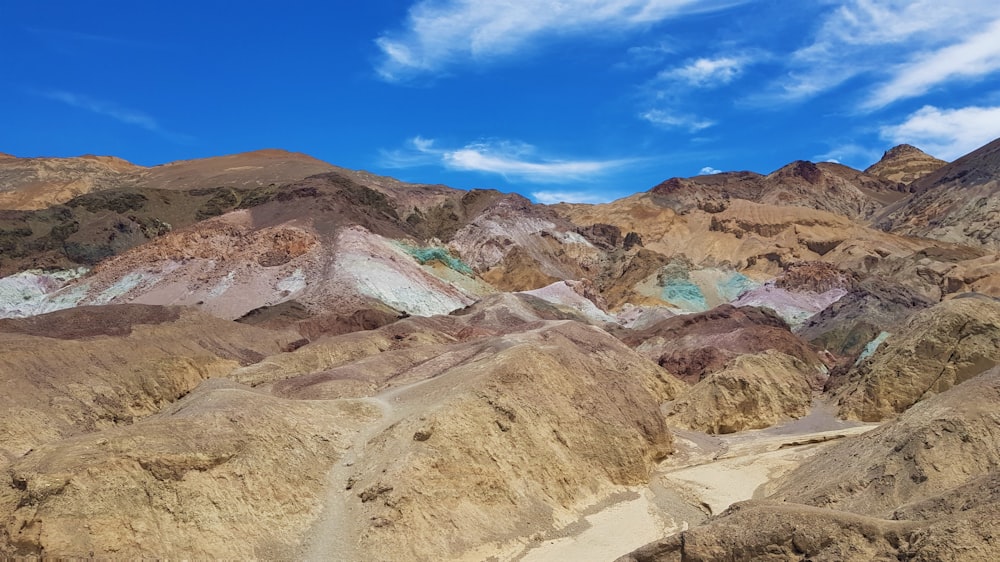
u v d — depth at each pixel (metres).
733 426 81.75
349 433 52.28
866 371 82.44
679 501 55.09
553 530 48.66
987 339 74.56
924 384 75.44
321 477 47.41
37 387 64.50
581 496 53.50
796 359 99.31
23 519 36.28
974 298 79.62
